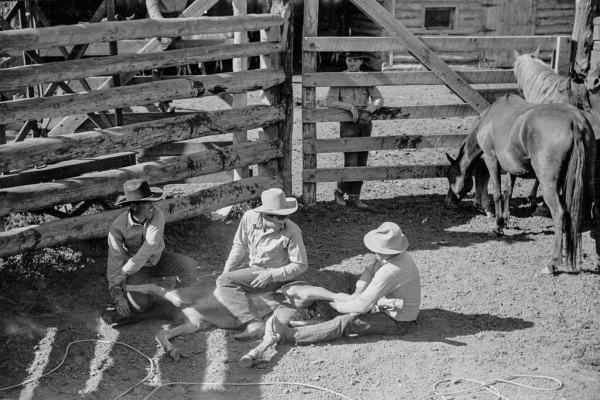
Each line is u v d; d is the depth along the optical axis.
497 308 6.86
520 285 7.37
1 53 7.71
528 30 18.92
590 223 8.30
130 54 7.21
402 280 5.99
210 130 8.03
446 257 8.12
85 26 6.81
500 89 9.98
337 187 9.77
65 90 7.80
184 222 8.48
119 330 6.24
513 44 9.97
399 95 16.23
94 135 7.00
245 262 7.45
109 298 6.74
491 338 6.26
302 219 9.23
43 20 7.54
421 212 9.62
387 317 6.21
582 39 9.88
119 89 7.15
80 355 5.81
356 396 5.34
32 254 7.13
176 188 9.72
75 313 6.44
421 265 7.88
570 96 8.99
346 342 6.13
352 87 9.49
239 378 5.55
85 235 7.01
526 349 6.08
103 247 7.53
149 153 8.84
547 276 7.60
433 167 9.85
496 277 7.56
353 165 9.78
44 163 6.65
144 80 9.05
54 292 6.71
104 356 5.81
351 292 6.63
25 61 7.64
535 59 9.72
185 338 6.13
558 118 7.46
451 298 7.05
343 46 9.32
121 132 7.18
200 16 8.52
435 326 6.47
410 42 9.48
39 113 6.56
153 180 7.56
